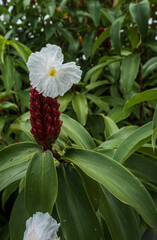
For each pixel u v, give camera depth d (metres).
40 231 0.47
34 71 0.50
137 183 0.54
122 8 1.29
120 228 0.59
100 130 1.02
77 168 0.61
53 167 0.55
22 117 0.79
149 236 0.63
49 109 0.55
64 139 0.67
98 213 0.67
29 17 1.24
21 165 0.61
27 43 1.27
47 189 0.53
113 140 0.71
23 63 0.99
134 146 0.58
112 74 1.17
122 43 1.33
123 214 0.61
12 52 1.10
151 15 1.28
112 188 0.53
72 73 0.51
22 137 0.71
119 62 1.18
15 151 0.59
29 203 0.53
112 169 0.56
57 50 0.50
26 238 0.46
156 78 0.98
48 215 0.48
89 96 1.02
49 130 0.56
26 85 1.24
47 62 0.50
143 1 0.85
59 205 0.57
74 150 0.60
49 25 1.17
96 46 0.98
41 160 0.56
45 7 1.19
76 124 0.72
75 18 1.34
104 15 1.15
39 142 0.58
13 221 0.61
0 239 0.85
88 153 0.59
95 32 1.20
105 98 1.08
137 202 0.52
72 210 0.57
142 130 0.60
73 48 1.32
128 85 0.86
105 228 0.65
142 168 0.66
